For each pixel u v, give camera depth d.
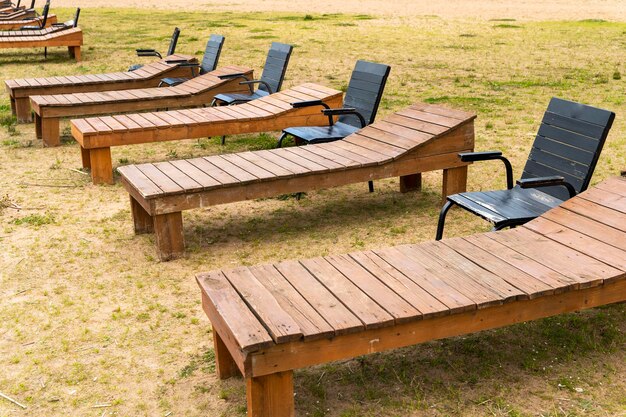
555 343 3.66
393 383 3.33
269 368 2.79
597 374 3.37
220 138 8.34
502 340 3.71
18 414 3.18
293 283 3.29
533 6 27.11
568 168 4.44
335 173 5.21
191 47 15.70
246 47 15.53
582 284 3.25
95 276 4.61
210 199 4.85
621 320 3.90
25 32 15.77
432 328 3.04
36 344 3.79
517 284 3.25
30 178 6.79
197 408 3.21
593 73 11.90
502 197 4.58
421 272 3.41
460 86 10.95
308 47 15.48
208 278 3.35
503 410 3.09
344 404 3.18
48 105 7.80
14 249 5.05
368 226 5.48
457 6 27.36
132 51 15.41
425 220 5.58
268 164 5.34
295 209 5.94
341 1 30.25
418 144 5.46
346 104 6.88
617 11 24.64
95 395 3.33
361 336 2.91
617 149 7.35
